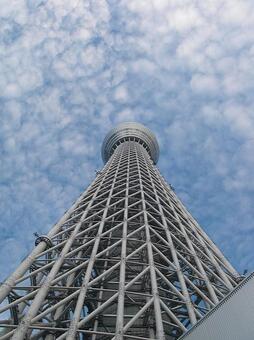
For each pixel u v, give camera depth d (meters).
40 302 24.55
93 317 24.88
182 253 37.19
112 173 61.78
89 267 29.08
